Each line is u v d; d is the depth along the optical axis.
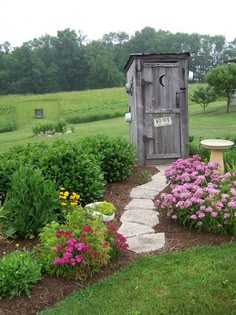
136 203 5.00
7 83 56.75
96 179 4.94
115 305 2.71
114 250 3.40
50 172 4.68
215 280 2.97
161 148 7.38
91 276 3.11
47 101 26.77
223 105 26.58
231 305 2.67
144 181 6.14
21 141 16.17
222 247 3.54
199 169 4.75
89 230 3.21
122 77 65.25
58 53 65.25
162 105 7.25
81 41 73.94
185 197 3.98
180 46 71.50
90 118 27.06
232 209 3.75
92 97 42.66
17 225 3.82
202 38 73.25
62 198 4.35
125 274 3.13
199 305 2.68
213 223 3.81
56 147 5.49
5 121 28.72
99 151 5.92
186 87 7.23
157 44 71.00
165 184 5.93
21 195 3.79
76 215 3.62
